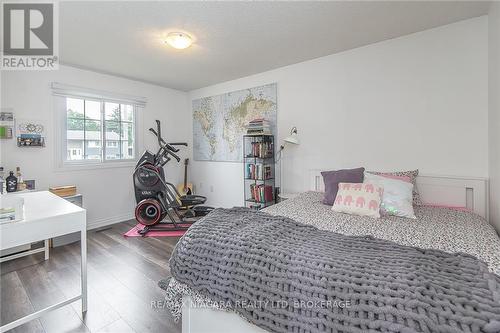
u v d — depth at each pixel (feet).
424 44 7.71
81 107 11.19
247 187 12.59
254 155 11.36
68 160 10.82
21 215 4.77
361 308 2.69
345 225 5.37
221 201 13.88
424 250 3.68
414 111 7.97
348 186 6.77
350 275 3.04
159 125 13.43
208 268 4.03
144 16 6.64
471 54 7.02
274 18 6.83
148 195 11.05
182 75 12.04
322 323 2.86
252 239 4.11
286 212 6.50
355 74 9.06
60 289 6.32
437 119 7.60
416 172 7.54
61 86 10.24
